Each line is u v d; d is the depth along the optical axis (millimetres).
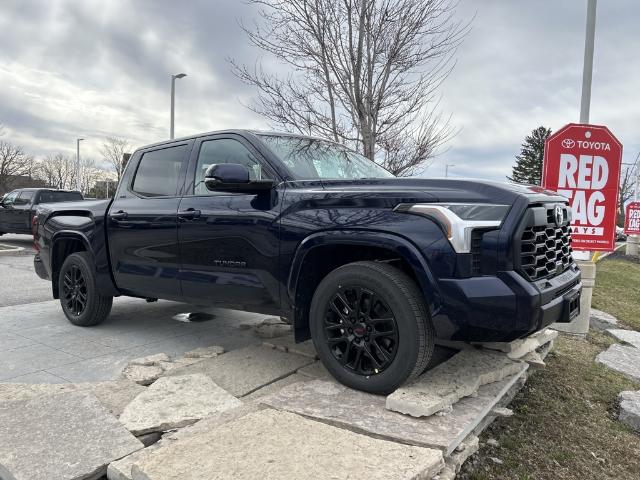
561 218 3420
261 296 3654
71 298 5305
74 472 2281
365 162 4598
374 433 2592
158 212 4348
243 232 3705
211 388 3225
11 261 11953
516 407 3629
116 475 2303
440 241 2873
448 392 2947
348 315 3193
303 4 6758
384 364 3047
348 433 2561
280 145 3990
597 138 5715
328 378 3463
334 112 7137
